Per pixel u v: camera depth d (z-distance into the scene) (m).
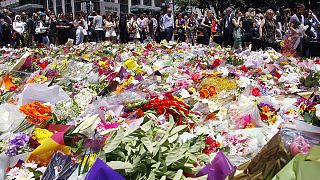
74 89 5.96
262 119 4.44
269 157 2.13
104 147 2.93
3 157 3.15
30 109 3.74
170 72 7.78
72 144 3.17
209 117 4.34
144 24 21.55
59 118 3.84
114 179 2.56
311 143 2.32
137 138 3.06
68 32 20.73
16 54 11.94
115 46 14.07
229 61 9.29
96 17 20.98
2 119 3.72
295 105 5.05
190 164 2.98
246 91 5.75
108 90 5.66
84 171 2.80
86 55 11.21
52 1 57.97
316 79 6.88
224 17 17.38
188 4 44.00
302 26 13.73
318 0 27.92
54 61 9.51
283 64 9.41
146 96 4.82
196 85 6.13
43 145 3.16
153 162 2.88
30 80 5.98
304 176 1.88
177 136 3.36
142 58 10.51
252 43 16.59
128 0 60.91
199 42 19.47
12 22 19.91
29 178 2.93
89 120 3.23
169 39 20.50
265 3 42.16
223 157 2.90
